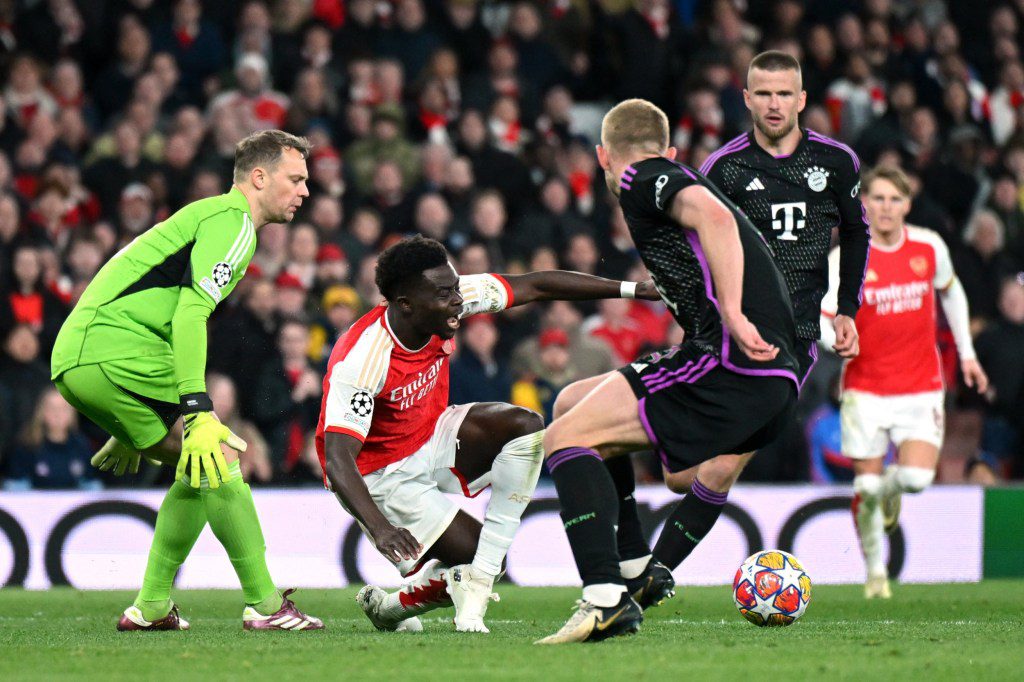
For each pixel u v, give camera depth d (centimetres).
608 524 1523
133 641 1673
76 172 4081
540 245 4131
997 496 3366
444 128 4484
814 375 3622
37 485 3284
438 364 1777
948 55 5253
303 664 1377
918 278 2642
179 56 4569
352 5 4741
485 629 1781
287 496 3111
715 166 2072
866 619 2169
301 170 1892
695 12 5297
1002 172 4875
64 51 4609
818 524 3269
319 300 3716
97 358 1820
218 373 3369
